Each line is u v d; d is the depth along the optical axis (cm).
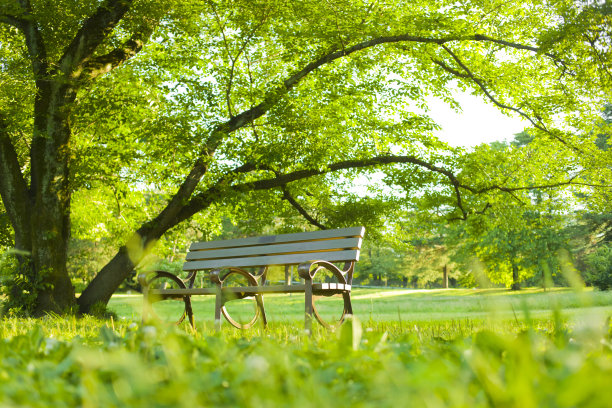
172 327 147
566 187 1330
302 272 373
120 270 936
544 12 1125
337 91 1047
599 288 2692
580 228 3159
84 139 1095
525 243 2628
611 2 967
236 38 996
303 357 124
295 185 1200
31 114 927
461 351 134
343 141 1129
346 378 101
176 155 1033
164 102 1049
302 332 215
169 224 998
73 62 880
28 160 1112
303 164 1066
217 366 114
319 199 1283
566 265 77
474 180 1272
